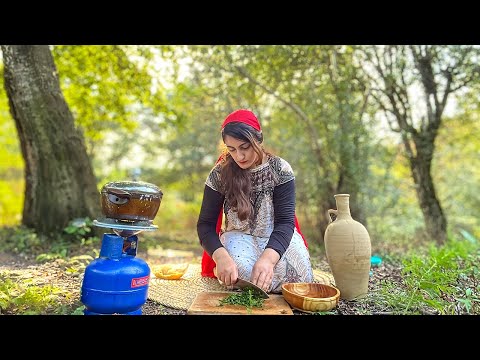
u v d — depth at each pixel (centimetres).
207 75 477
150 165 836
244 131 201
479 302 203
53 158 385
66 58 484
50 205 386
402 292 214
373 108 455
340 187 446
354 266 202
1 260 312
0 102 610
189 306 196
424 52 434
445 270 257
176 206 795
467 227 643
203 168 672
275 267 216
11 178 944
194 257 360
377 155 463
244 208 218
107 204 180
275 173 221
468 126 526
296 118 479
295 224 242
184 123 552
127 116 588
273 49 431
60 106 391
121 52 468
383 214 491
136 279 171
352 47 440
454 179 653
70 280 243
